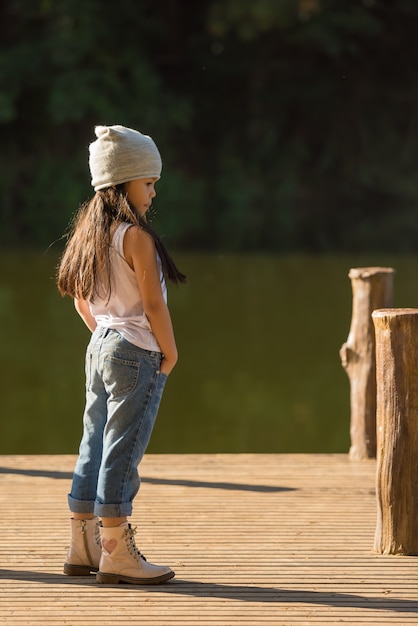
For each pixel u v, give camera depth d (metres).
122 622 5.21
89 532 5.84
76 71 45.34
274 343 17.98
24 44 46.03
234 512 7.28
